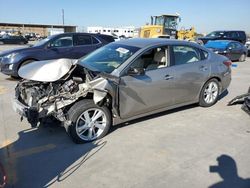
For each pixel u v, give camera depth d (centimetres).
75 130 412
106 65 469
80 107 410
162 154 392
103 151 400
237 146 422
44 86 440
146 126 494
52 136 451
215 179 333
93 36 1005
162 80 488
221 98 707
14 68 858
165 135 457
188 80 536
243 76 1088
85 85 407
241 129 491
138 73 439
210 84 598
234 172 349
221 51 1591
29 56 870
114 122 453
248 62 1656
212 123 517
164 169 354
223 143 432
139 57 468
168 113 564
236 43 1659
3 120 520
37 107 402
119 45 519
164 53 507
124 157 383
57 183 323
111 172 346
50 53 905
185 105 569
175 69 511
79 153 394
